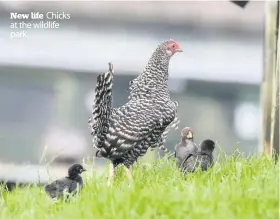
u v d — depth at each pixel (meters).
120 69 40.00
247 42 45.22
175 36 46.59
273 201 9.74
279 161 11.75
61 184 11.70
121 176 13.15
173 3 48.34
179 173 12.41
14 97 40.19
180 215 9.39
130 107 12.62
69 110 40.31
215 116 40.28
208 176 11.91
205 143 12.70
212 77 40.12
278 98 14.38
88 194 11.30
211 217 9.21
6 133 40.34
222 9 48.59
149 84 12.91
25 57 39.06
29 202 11.64
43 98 40.28
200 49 42.72
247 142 40.19
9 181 15.91
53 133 39.78
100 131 12.42
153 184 11.37
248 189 10.30
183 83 40.03
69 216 10.10
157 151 14.77
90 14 44.28
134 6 47.03
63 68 39.84
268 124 15.75
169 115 12.78
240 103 40.47
